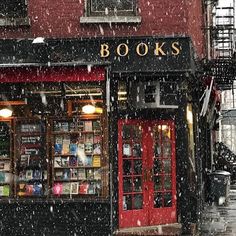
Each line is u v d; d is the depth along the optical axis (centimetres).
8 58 1202
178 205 1259
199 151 1609
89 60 1200
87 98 1218
